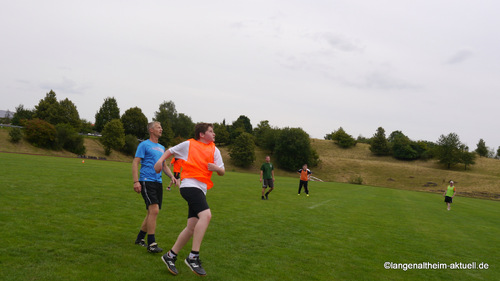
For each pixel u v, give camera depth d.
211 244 6.00
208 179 4.33
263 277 4.43
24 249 4.64
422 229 10.15
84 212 7.82
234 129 116.75
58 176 15.45
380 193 28.55
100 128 93.31
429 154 89.50
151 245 5.03
